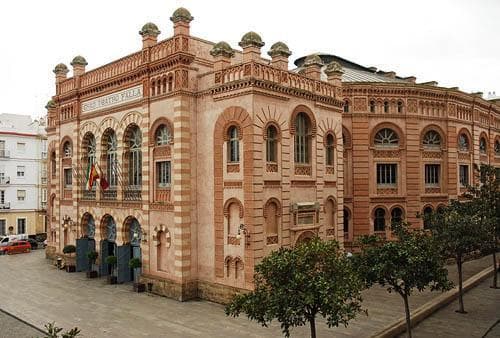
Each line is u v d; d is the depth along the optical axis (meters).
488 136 45.03
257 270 14.94
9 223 58.72
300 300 13.61
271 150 25.62
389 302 25.23
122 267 31.56
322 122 29.08
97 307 25.27
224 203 25.66
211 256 26.39
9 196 58.91
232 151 25.67
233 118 25.20
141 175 30.88
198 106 27.55
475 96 41.41
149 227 29.16
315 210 27.94
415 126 37.22
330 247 14.95
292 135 26.75
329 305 13.53
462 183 40.47
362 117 36.28
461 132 40.06
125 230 31.75
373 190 36.50
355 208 36.06
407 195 36.97
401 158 37.09
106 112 33.28
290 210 26.22
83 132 36.12
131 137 31.92
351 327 20.97
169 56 27.36
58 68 39.03
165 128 28.62
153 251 28.81
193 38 28.03
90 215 35.78
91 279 32.94
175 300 26.66
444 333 20.05
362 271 17.31
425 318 22.23
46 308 25.11
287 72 26.48
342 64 46.28
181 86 26.89
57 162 39.66
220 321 22.42
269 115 25.12
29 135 60.75
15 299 27.14
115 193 32.75
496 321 21.73
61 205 39.31
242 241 24.53
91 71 35.00
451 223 22.66
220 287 25.75
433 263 17.36
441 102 38.56
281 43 26.95
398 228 18.72
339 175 30.47
